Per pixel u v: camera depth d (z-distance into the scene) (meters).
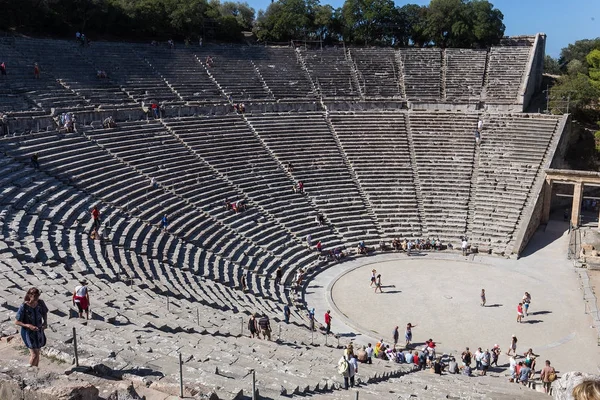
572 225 46.25
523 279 37.66
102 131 40.97
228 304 27.94
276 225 41.41
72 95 44.53
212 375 13.62
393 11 75.00
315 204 45.16
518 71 62.03
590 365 27.00
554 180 46.34
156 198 36.88
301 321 30.09
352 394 16.19
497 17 71.56
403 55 67.06
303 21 73.88
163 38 66.31
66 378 9.45
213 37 71.62
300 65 64.06
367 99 60.12
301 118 54.19
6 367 9.88
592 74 62.44
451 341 29.34
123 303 21.19
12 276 20.39
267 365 17.47
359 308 33.34
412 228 45.03
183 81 55.12
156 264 29.81
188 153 44.16
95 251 27.38
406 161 50.75
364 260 41.22
